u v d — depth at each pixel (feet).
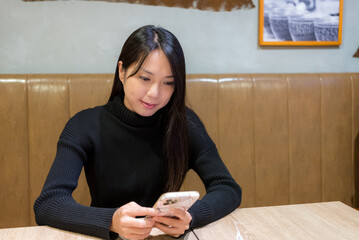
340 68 7.41
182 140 4.01
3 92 5.69
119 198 4.06
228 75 6.50
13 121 5.73
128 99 3.70
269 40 7.00
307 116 6.72
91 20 6.39
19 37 6.19
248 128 6.48
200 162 4.15
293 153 6.68
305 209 3.53
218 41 6.89
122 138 4.06
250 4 6.91
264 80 6.57
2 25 6.11
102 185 4.07
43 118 5.81
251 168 6.52
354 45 7.41
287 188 6.68
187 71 6.85
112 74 6.17
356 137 6.96
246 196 6.53
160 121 4.15
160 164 4.14
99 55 6.48
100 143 4.03
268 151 6.57
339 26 7.22
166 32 3.57
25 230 3.07
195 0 6.70
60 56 6.35
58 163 3.65
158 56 3.38
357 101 6.94
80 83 5.96
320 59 7.35
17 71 6.24
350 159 6.95
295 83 6.67
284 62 7.21
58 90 5.86
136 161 4.09
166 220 2.94
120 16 6.48
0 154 5.70
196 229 3.15
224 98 6.39
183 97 3.79
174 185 4.06
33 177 5.81
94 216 3.03
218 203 3.43
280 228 3.09
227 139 6.41
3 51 6.16
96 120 4.11
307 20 7.09
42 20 6.23
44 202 3.27
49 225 3.16
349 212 3.43
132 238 2.88
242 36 6.97
